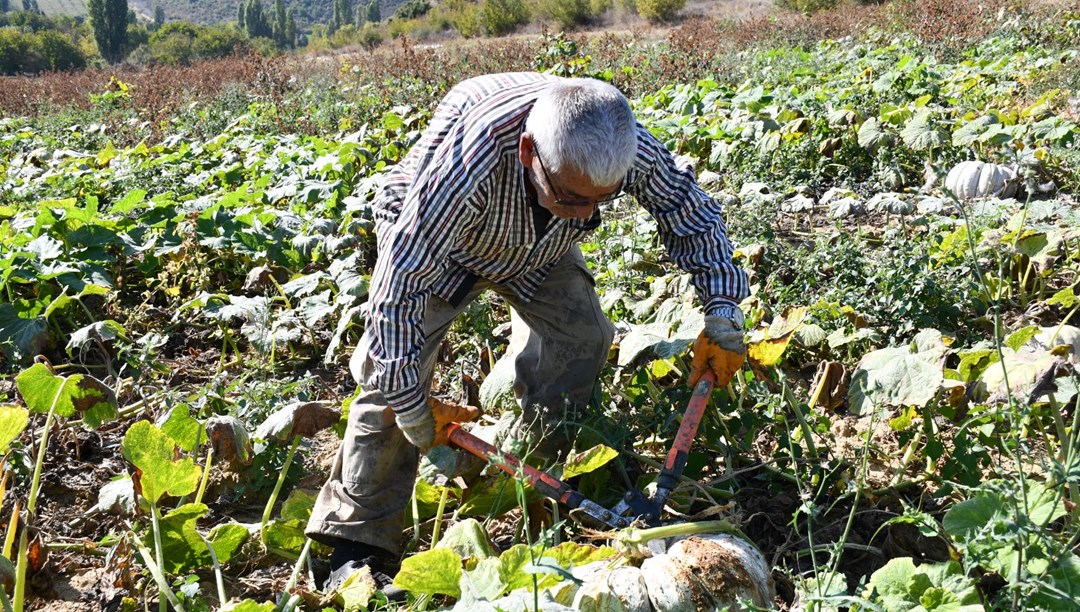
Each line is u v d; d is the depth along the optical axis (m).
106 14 80.06
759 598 2.67
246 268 6.33
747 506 3.45
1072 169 6.93
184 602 3.08
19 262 5.54
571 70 13.12
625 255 5.53
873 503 3.33
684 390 3.47
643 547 2.78
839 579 2.51
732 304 3.05
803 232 6.61
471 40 37.34
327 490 3.22
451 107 2.74
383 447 3.09
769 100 9.81
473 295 3.18
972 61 12.62
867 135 7.77
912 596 2.48
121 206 6.59
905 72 10.61
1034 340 3.70
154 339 4.79
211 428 3.37
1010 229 5.26
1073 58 11.74
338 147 9.46
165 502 3.70
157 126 13.71
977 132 7.57
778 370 4.04
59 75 23.92
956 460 3.16
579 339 3.21
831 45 18.06
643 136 2.87
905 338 4.49
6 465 3.79
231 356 5.34
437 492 3.47
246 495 3.83
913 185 7.71
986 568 2.61
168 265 6.13
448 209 2.62
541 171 2.49
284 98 16.11
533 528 3.32
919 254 4.75
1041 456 3.10
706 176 7.66
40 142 12.77
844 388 3.68
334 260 6.15
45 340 5.10
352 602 2.89
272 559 3.41
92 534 3.66
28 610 3.24
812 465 3.38
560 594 2.66
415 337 2.76
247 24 125.56
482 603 2.41
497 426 3.48
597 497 3.41
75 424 4.30
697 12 40.28
